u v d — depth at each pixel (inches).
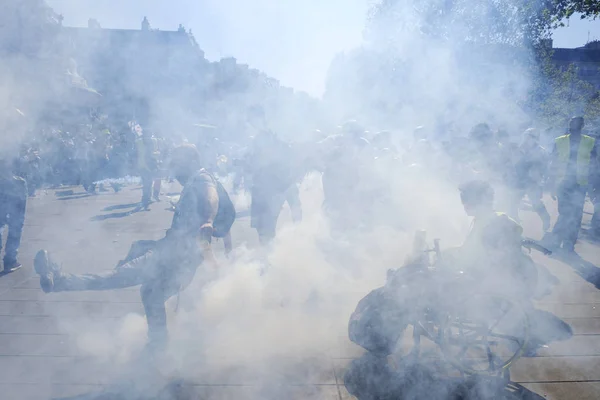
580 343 162.2
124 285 142.7
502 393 134.2
